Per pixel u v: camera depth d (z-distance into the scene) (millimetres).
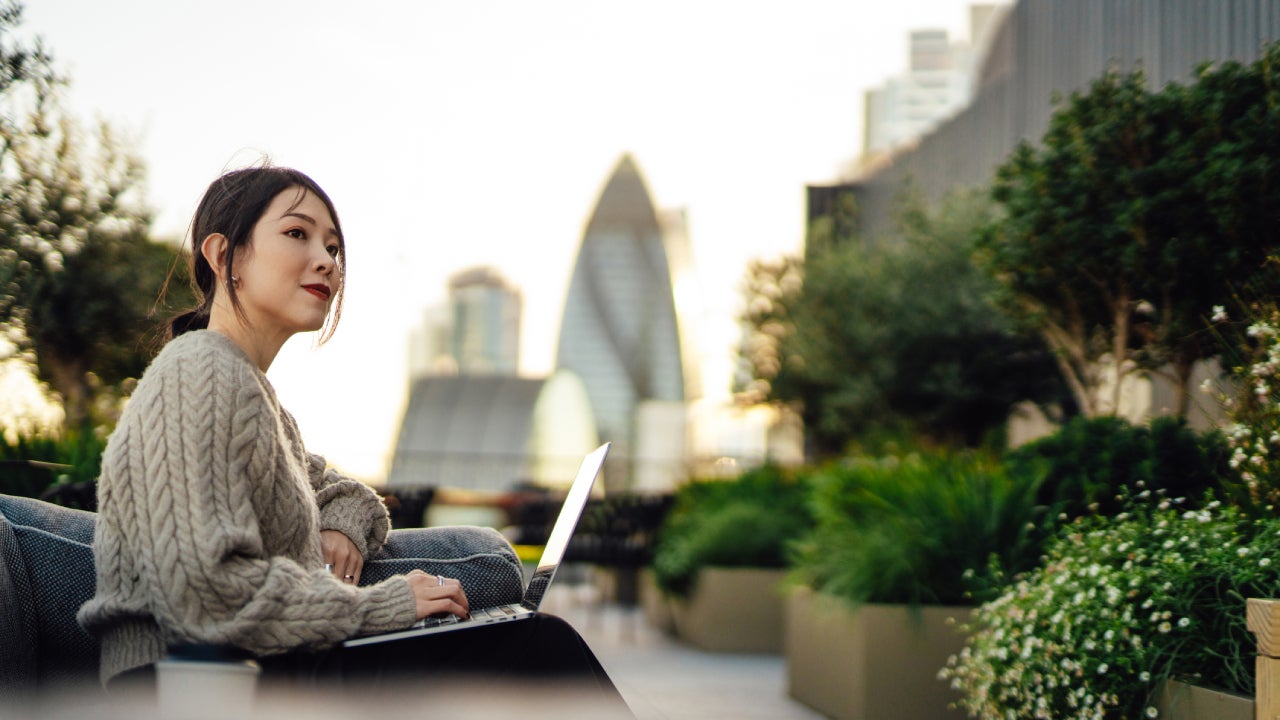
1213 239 3939
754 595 6789
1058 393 9750
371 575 2033
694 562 6961
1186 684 2332
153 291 6180
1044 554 3662
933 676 3891
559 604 9969
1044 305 4965
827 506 4965
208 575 1438
